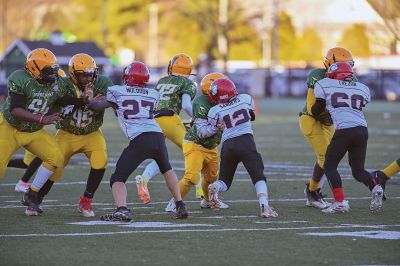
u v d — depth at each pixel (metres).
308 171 44.25
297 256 22.23
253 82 156.50
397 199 33.56
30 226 26.89
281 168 45.62
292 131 72.62
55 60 28.45
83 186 37.75
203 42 197.38
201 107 30.27
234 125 29.34
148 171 31.16
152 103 28.62
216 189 29.69
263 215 28.89
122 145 59.16
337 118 29.98
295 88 156.38
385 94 142.62
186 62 34.72
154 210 30.91
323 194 35.22
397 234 25.48
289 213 30.05
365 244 23.86
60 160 29.31
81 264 21.28
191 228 26.59
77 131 29.36
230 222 27.89
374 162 48.47
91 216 29.20
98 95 29.34
